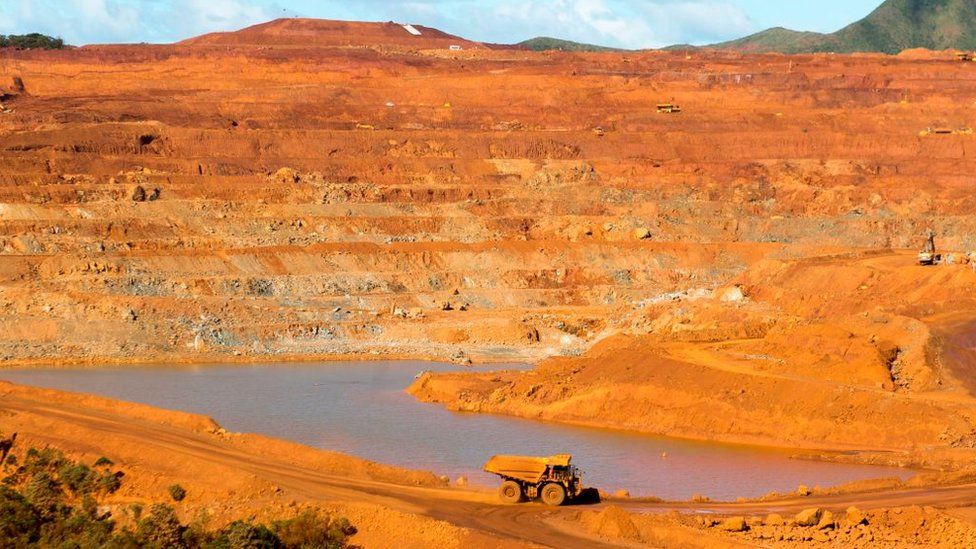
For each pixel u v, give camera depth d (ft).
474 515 285.23
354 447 376.48
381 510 278.87
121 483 318.65
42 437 349.82
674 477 339.16
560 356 542.57
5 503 292.20
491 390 454.81
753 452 371.35
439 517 282.77
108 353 560.20
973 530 268.21
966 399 388.98
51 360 544.21
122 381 497.05
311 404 448.65
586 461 357.82
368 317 644.27
